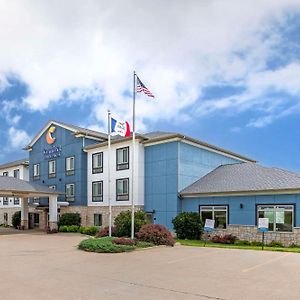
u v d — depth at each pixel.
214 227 24.98
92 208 34.34
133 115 21.98
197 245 20.64
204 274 11.41
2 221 47.56
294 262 13.83
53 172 38.78
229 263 13.64
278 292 9.03
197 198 27.02
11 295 9.01
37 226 40.12
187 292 9.09
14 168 48.69
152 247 18.70
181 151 28.64
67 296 8.84
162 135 30.83
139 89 22.19
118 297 8.68
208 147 31.41
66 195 36.81
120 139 31.59
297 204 21.97
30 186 33.41
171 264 13.46
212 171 31.44
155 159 29.80
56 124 39.00
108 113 25.42
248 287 9.58
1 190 30.36
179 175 28.14
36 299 8.59
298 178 23.53
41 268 12.91
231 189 25.06
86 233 29.95
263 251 17.58
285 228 22.30
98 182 34.09
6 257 15.97
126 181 31.27
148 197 29.86
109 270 12.29
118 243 18.11
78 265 13.42
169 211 28.25
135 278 10.85
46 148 40.06
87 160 35.72
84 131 35.94
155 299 8.48
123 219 24.12
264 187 23.53
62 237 27.06
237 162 36.16
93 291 9.29
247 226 23.38
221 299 8.45
